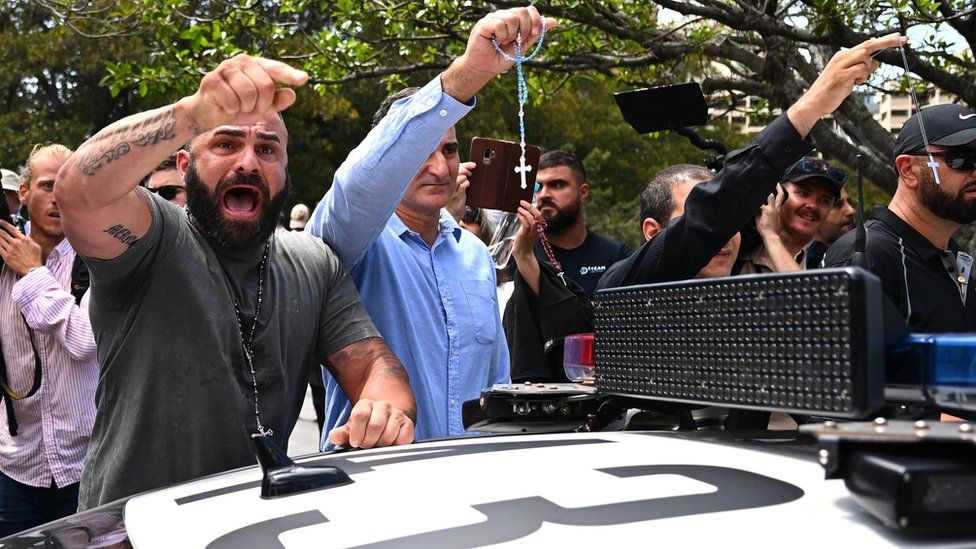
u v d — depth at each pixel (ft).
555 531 3.22
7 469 12.41
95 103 65.36
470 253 9.98
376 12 21.03
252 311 7.31
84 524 4.42
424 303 9.17
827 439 3.18
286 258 7.66
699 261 7.98
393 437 6.41
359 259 8.63
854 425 3.30
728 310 4.23
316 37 23.73
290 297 7.52
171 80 22.79
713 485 3.62
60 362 12.32
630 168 80.43
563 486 3.70
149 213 6.73
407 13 20.99
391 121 7.84
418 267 9.27
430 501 3.66
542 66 22.94
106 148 6.05
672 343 4.62
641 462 4.06
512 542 3.17
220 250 7.26
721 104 24.79
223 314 7.07
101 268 6.72
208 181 7.06
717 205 7.82
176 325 6.88
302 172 66.54
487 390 6.44
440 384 9.14
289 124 64.23
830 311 3.67
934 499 2.87
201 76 22.65
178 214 7.16
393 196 7.96
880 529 3.07
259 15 23.08
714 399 4.33
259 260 7.45
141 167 6.09
